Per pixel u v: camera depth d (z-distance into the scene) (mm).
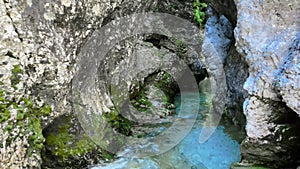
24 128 2295
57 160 2807
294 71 2131
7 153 2139
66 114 2887
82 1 2619
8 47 2234
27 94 2357
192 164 3105
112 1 3006
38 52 2430
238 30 2629
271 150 2484
